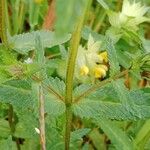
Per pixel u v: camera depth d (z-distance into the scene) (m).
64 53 0.25
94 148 0.27
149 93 0.19
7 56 0.17
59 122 0.21
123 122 0.26
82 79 0.25
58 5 0.08
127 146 0.20
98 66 0.25
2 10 0.21
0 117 0.24
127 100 0.17
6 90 0.19
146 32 0.35
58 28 0.08
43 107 0.17
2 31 0.21
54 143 0.21
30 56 0.26
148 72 0.20
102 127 0.21
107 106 0.19
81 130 0.21
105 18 0.34
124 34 0.26
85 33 0.28
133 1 0.27
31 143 0.23
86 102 0.19
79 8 0.08
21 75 0.17
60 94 0.19
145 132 0.22
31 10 0.28
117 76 0.18
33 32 0.23
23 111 0.22
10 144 0.18
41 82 0.17
